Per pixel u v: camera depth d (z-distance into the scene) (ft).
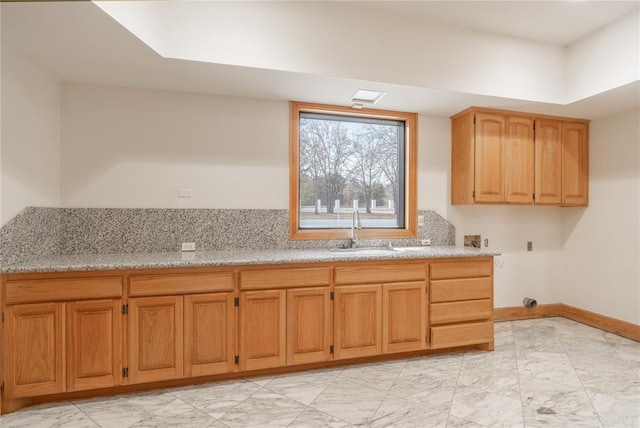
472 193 10.84
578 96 10.11
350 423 6.32
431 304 9.21
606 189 11.63
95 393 7.26
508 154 11.18
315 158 10.87
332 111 10.69
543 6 8.50
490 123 11.00
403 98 9.91
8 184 6.93
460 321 9.49
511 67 9.91
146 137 9.23
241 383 7.86
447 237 11.78
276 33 7.93
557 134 11.78
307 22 8.14
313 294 8.30
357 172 11.27
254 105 10.03
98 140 8.91
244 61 7.72
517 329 11.58
